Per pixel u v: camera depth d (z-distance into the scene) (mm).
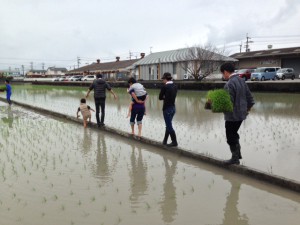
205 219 4191
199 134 9508
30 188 5402
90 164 6809
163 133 9820
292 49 44531
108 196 5008
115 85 39781
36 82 58500
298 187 5020
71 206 4652
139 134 9141
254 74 34625
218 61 35375
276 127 10258
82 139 9430
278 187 5277
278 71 35719
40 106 18906
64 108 17750
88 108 11555
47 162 6992
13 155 7617
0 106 20422
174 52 45281
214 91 5930
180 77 40594
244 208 4500
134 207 4590
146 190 5242
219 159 6453
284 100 18625
